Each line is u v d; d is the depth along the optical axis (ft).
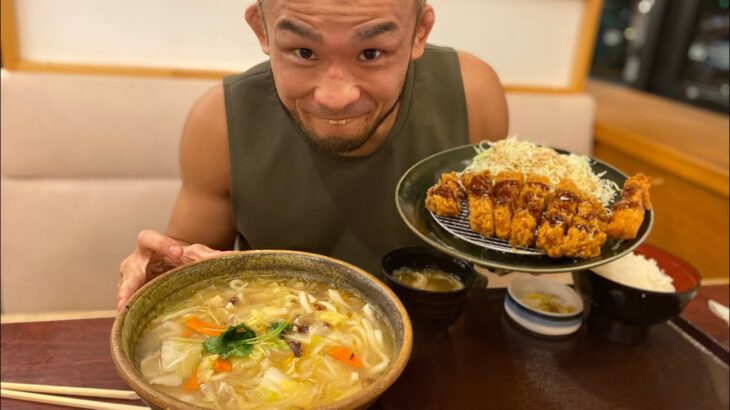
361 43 1.54
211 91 2.57
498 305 2.20
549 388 1.78
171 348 1.38
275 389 1.30
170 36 3.70
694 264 3.97
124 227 3.80
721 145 4.11
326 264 1.62
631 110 5.09
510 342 1.98
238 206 2.50
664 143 4.10
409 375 1.79
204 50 3.79
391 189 2.50
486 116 2.75
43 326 1.98
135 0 3.55
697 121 4.81
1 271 3.72
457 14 4.07
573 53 4.48
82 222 3.73
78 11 3.51
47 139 3.56
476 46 4.23
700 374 1.89
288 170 2.44
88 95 3.55
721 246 3.70
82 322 2.02
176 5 3.62
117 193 3.76
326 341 1.46
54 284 3.80
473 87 2.71
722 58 5.04
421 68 2.56
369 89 1.69
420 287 2.08
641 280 2.09
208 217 2.60
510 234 2.03
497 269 1.85
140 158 3.74
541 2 4.18
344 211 2.51
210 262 1.58
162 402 1.08
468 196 2.21
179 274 1.52
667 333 2.10
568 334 2.02
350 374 1.37
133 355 1.31
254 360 1.38
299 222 2.52
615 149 4.57
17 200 3.64
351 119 1.78
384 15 1.51
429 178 2.30
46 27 3.51
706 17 5.15
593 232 1.89
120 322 1.31
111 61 3.68
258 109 2.42
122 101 3.61
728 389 1.83
